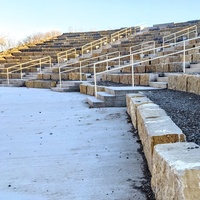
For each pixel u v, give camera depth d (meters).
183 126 3.87
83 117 6.64
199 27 17.59
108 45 19.88
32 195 2.93
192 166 1.91
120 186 3.03
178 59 10.87
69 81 13.30
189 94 6.61
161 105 5.47
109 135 5.01
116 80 11.38
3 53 23.09
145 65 11.72
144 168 3.48
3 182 3.28
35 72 18.36
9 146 4.66
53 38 27.77
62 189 3.03
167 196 2.14
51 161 3.88
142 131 3.98
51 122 6.30
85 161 3.81
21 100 9.80
